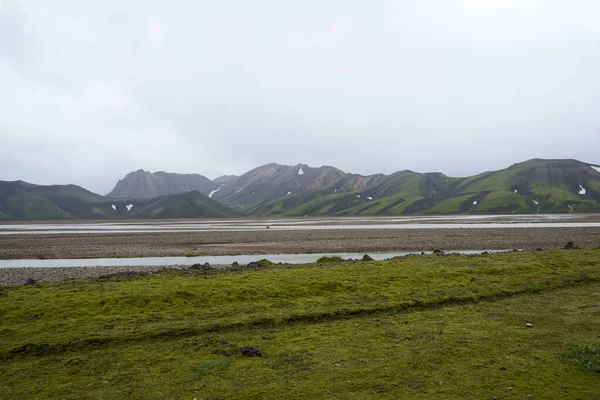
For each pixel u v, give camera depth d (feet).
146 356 44.39
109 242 254.68
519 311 59.62
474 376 36.96
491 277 82.84
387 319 57.31
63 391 36.19
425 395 33.37
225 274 91.56
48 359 44.50
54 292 72.33
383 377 37.27
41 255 188.03
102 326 54.24
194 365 41.39
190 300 66.85
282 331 52.75
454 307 63.82
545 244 205.36
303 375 38.14
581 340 45.62
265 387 35.76
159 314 59.52
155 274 96.12
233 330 53.57
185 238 278.67
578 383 35.04
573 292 72.28
